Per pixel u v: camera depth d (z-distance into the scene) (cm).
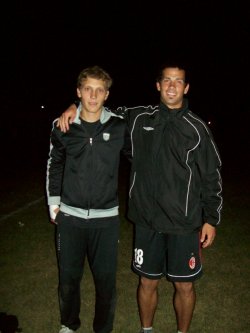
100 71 235
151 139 247
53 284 346
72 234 252
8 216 495
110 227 252
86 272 369
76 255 257
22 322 295
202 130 242
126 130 253
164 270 271
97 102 235
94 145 241
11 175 684
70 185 247
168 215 249
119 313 312
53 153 251
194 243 255
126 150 261
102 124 242
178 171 245
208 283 356
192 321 302
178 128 243
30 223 474
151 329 283
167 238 258
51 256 395
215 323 300
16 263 380
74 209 248
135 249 267
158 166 247
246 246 433
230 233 467
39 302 320
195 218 252
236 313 313
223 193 627
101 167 244
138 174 255
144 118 252
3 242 423
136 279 363
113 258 258
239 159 907
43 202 548
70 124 242
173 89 239
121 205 553
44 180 654
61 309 276
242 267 386
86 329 292
